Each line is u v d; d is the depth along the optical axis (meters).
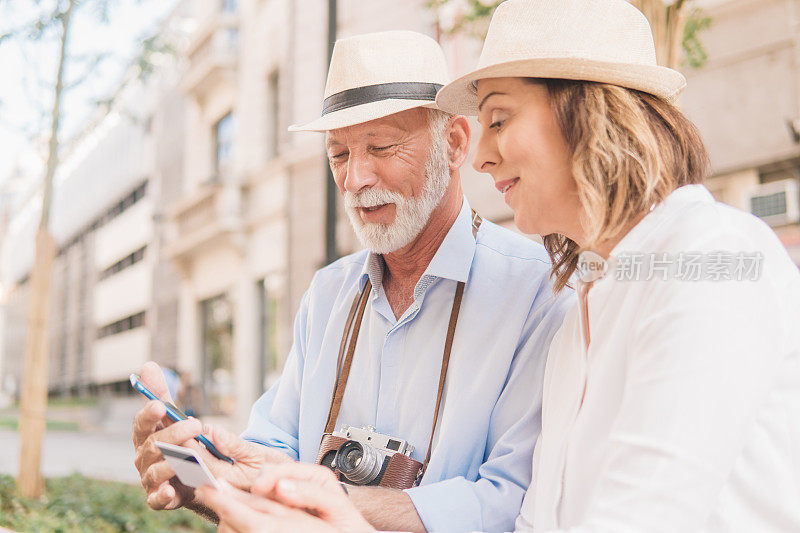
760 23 6.65
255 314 14.71
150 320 20.61
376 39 1.67
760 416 0.88
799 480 0.89
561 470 1.05
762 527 0.88
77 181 30.20
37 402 6.52
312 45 12.75
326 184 5.58
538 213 1.10
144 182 22.08
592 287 1.07
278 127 14.21
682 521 0.80
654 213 1.00
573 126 1.03
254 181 14.63
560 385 1.16
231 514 0.95
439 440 1.53
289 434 1.83
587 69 1.02
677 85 1.07
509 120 1.09
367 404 1.68
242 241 14.84
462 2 5.52
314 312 1.86
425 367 1.61
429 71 1.68
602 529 0.81
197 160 17.48
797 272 0.94
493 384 1.54
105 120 7.13
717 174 6.98
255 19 14.88
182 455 0.96
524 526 1.26
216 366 16.45
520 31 1.10
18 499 6.06
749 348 0.84
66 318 30.97
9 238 43.78
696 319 0.85
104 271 26.34
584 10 1.08
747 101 6.76
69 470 10.33
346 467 1.53
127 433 20.30
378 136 1.62
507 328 1.56
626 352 0.97
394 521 1.31
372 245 1.66
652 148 0.99
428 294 1.65
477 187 9.01
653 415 0.84
